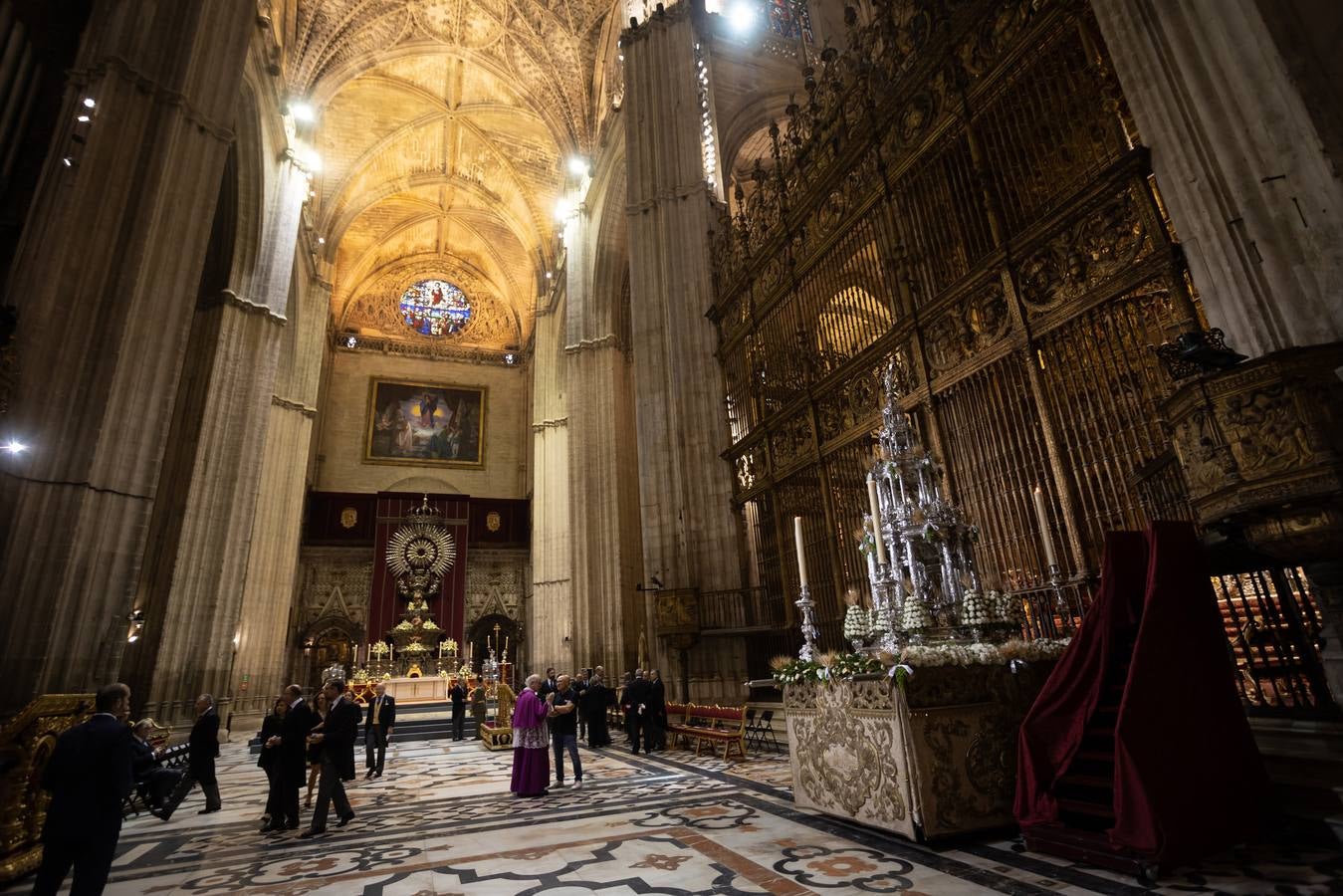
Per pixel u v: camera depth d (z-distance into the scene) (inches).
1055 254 265.0
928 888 137.3
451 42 1011.3
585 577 847.1
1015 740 181.8
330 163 1117.7
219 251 733.9
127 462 415.8
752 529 515.5
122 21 455.2
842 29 850.8
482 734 584.4
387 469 1336.1
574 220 995.9
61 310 389.7
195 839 235.5
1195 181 194.7
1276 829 141.3
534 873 168.2
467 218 1389.0
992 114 307.3
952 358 316.5
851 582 388.5
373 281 1438.2
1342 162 157.9
